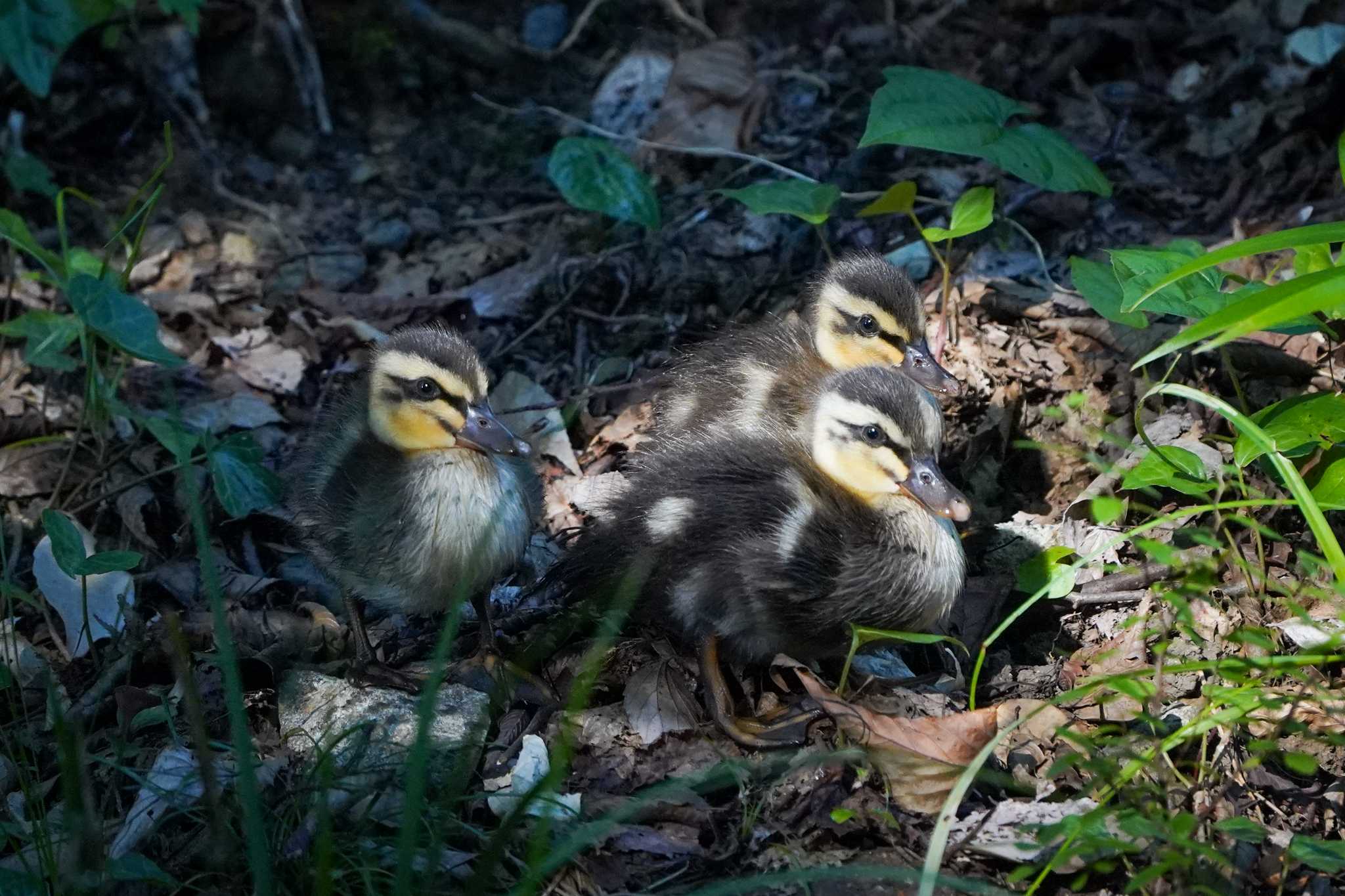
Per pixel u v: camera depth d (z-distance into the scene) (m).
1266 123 13.31
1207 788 7.48
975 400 10.83
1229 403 10.47
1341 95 12.98
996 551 9.79
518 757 8.25
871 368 9.24
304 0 15.64
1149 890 6.94
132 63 14.95
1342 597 8.35
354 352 12.46
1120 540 8.27
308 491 9.41
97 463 11.22
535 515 9.49
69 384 12.00
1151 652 8.53
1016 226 12.19
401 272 13.34
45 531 10.36
